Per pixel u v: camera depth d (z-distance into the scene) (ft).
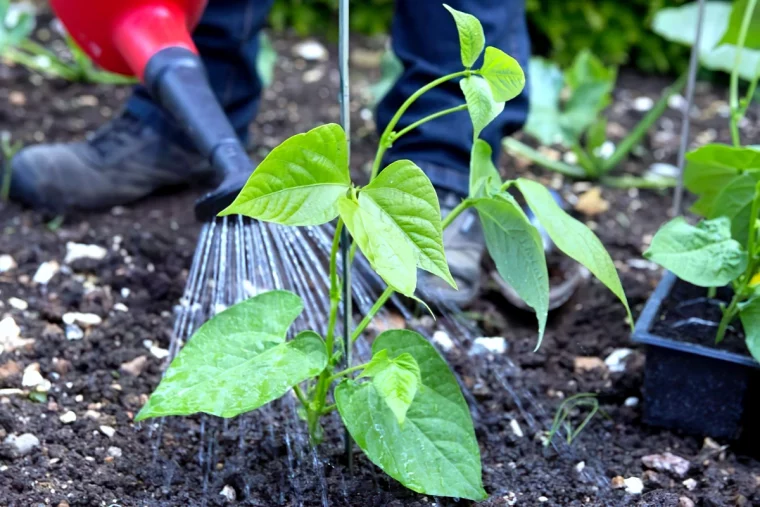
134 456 4.33
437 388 3.99
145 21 4.81
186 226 6.57
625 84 9.89
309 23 10.46
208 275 5.81
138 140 6.68
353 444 4.45
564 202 7.27
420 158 5.86
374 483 4.22
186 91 4.59
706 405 4.66
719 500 4.20
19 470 4.11
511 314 5.95
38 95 8.41
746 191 4.54
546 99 7.69
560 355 5.46
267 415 4.62
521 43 5.92
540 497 4.25
